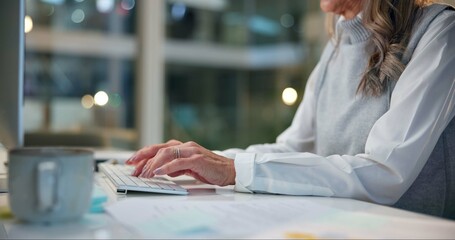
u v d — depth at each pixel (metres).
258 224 0.57
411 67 0.92
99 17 4.26
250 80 5.63
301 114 1.34
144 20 3.79
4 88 0.90
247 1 5.59
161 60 3.88
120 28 4.29
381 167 0.84
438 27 0.94
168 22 5.31
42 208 0.55
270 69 5.46
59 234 0.53
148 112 3.79
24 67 0.92
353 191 0.82
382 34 1.04
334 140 1.15
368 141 0.90
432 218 0.63
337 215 0.63
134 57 3.90
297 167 0.85
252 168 0.84
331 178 0.83
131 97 3.96
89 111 3.98
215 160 0.89
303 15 4.93
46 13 3.97
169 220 0.59
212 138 5.33
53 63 3.98
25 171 0.54
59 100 3.93
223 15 5.64
